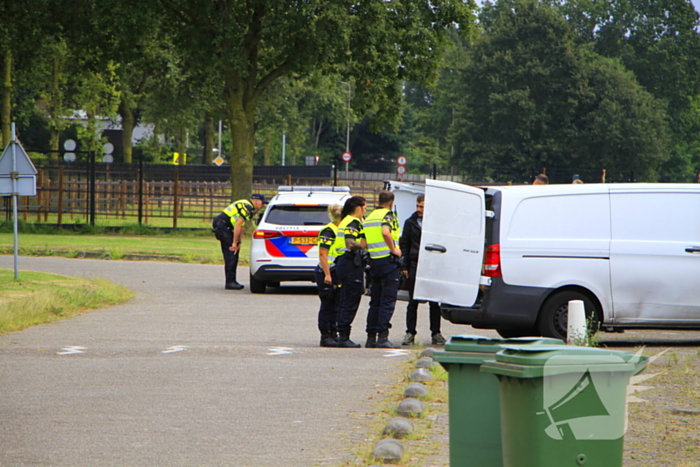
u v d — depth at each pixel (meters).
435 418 18.80
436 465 15.06
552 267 29.25
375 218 30.20
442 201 29.92
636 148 183.25
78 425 18.28
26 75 124.94
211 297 45.16
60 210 86.69
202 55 82.25
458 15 84.44
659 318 29.77
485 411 11.98
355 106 84.56
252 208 49.12
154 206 101.19
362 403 20.41
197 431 17.77
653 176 190.38
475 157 193.00
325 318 30.44
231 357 27.33
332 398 20.98
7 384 22.77
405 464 15.08
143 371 24.73
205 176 111.25
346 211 30.33
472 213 29.39
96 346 29.45
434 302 30.98
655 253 29.70
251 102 87.38
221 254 66.00
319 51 77.44
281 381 23.20
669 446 16.12
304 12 73.94
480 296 29.22
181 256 64.94
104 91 128.75
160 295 45.56
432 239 29.95
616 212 29.77
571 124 186.38
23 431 17.77
